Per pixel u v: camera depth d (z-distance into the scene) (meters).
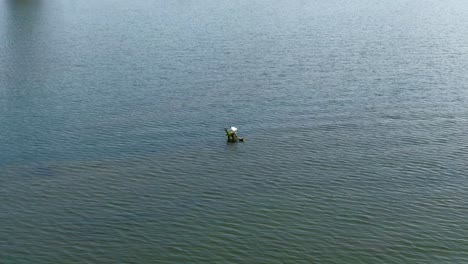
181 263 49.22
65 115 84.50
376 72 105.50
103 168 66.81
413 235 53.03
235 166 67.00
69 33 150.00
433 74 103.94
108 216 56.44
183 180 63.69
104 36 144.75
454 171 65.31
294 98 90.31
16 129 79.31
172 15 180.75
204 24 160.62
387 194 60.28
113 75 105.94
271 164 67.38
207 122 80.56
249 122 80.38
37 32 152.38
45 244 51.97
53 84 100.81
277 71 106.62
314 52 122.12
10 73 108.94
